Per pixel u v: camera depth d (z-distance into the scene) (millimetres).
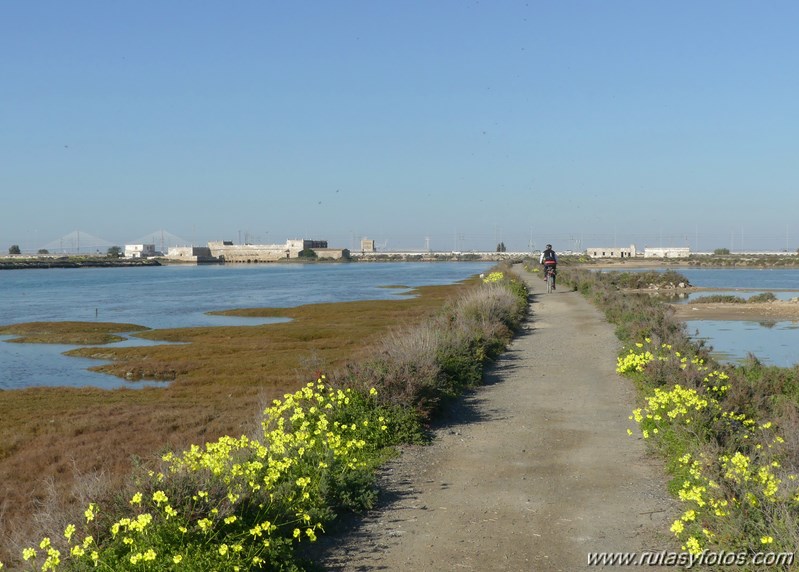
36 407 22453
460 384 16875
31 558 7203
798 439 10133
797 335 34594
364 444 10750
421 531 8133
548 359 21344
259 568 6871
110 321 55938
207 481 7676
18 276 157625
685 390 12273
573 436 12391
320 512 8102
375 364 15000
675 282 78438
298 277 135625
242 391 24703
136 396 24578
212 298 81125
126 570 6512
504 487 9648
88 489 8141
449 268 186750
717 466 8320
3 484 14414
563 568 7094
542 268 75188
